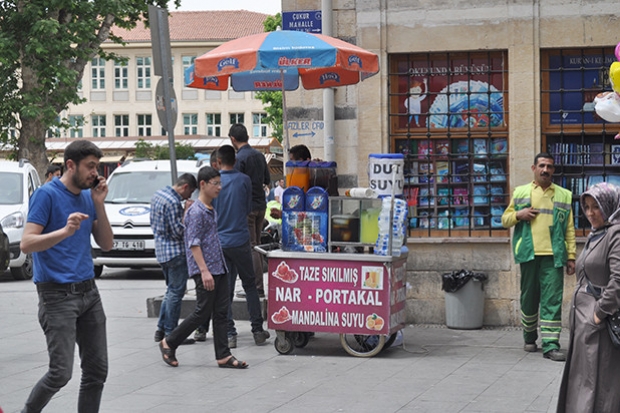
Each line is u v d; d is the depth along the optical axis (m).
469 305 12.66
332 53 10.78
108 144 81.44
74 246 7.17
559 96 13.00
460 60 13.20
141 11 38.09
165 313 11.73
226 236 11.49
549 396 9.00
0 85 36.25
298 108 13.50
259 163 13.07
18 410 8.66
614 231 6.95
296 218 11.00
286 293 11.03
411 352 11.23
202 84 13.51
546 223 11.05
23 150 38.19
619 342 6.82
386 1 13.16
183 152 77.75
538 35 12.83
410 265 13.09
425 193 13.29
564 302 12.77
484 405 8.65
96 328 7.32
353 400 8.88
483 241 12.89
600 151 12.94
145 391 9.34
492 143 13.16
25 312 14.91
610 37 12.70
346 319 10.87
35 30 34.56
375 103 13.19
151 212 11.66
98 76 95.19
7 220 20.47
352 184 13.28
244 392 9.26
